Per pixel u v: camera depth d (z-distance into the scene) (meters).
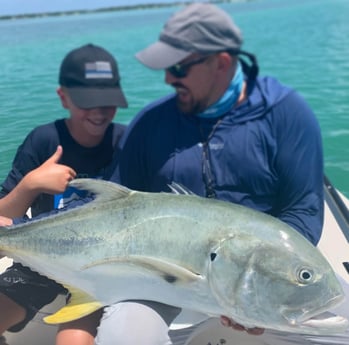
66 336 1.05
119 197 1.01
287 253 0.92
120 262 0.98
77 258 1.01
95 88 1.30
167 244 0.96
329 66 5.49
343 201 1.85
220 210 0.96
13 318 1.16
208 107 1.10
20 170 1.32
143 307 1.03
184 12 1.05
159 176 1.15
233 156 1.10
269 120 1.11
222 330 1.20
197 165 1.12
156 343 1.01
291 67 5.53
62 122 1.37
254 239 0.93
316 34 8.05
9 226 1.05
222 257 0.92
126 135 1.20
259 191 1.12
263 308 0.92
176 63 1.04
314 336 1.12
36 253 1.04
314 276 0.91
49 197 1.30
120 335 0.99
